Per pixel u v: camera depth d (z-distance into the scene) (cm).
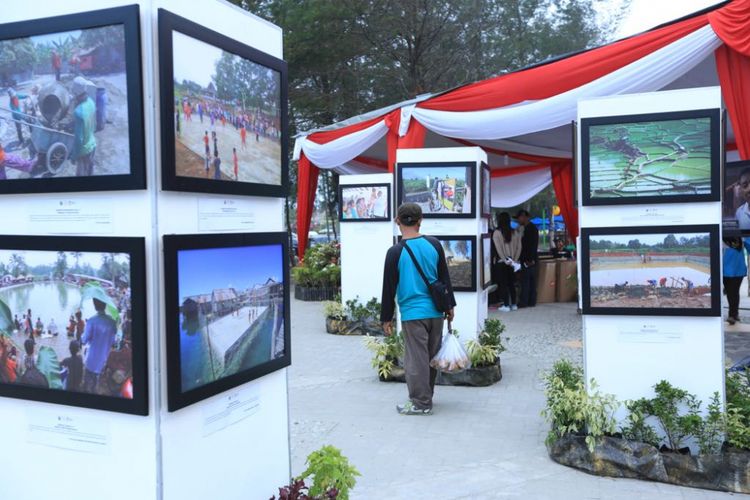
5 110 249
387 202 1023
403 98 2194
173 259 231
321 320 1189
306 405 606
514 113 922
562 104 873
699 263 416
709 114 412
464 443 489
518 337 970
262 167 285
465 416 562
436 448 478
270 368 290
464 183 709
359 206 1040
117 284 231
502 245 1258
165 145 227
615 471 413
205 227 253
